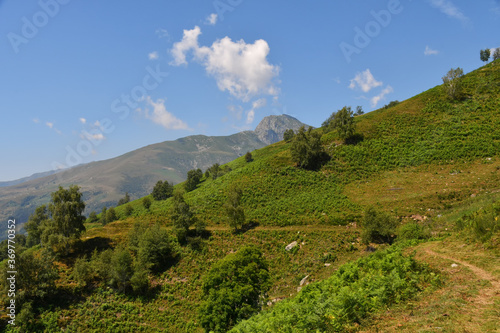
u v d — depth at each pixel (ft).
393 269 57.67
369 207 162.09
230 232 216.95
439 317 37.17
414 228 135.44
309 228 195.00
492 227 69.31
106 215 356.18
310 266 150.82
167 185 444.96
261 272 118.83
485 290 43.98
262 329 50.70
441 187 191.62
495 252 59.82
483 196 157.38
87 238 225.15
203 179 490.90
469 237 74.43
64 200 211.00
